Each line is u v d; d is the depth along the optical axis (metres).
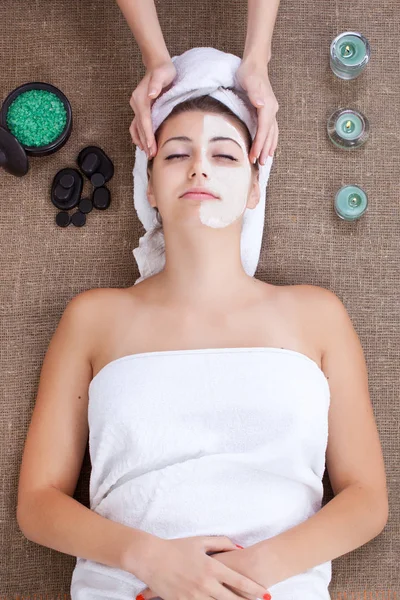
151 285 1.64
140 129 1.61
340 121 1.85
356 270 1.84
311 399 1.49
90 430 1.54
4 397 1.78
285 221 1.85
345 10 1.92
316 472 1.56
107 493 1.54
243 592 1.38
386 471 1.75
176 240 1.57
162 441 1.47
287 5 1.91
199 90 1.58
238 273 1.62
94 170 1.85
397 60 1.90
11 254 1.85
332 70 1.89
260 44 1.65
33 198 1.87
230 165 1.55
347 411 1.58
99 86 1.90
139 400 1.48
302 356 1.52
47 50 1.91
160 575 1.37
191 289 1.60
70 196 1.85
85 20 1.92
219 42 1.90
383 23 1.92
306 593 1.43
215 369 1.48
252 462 1.47
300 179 1.86
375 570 1.70
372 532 1.50
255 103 1.57
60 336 1.61
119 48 1.91
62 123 1.85
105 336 1.60
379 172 1.87
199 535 1.44
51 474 1.53
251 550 1.40
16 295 1.83
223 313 1.59
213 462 1.47
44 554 1.72
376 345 1.81
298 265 1.83
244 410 1.47
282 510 1.48
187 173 1.53
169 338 1.57
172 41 1.90
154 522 1.46
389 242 1.85
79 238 1.85
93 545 1.42
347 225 1.85
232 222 1.55
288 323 1.59
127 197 1.86
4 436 1.76
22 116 1.84
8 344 1.80
